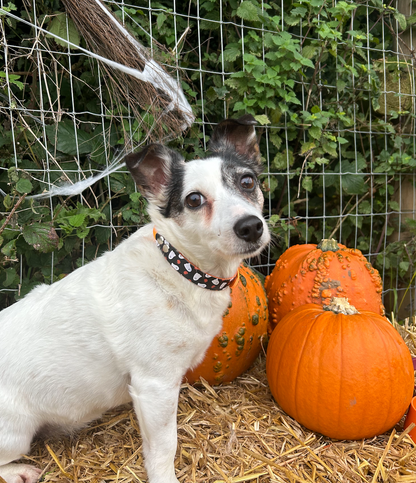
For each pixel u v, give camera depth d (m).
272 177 1.23
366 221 1.37
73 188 1.06
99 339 0.78
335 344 0.86
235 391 0.99
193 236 0.78
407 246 1.33
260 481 0.80
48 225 1.01
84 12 0.98
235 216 0.74
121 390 0.82
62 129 1.07
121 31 1.01
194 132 1.15
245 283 1.01
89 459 0.82
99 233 1.13
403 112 1.30
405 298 1.36
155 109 1.05
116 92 1.07
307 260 1.05
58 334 0.79
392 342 0.88
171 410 0.77
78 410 0.83
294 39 1.18
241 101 1.17
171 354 0.77
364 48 1.26
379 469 0.80
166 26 1.13
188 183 0.79
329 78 1.30
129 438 0.87
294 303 1.04
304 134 1.25
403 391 0.87
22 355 0.79
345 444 0.87
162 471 0.77
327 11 1.20
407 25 1.33
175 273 0.78
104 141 1.08
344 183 1.28
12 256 1.01
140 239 0.82
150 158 0.82
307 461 0.82
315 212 1.38
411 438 0.86
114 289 0.79
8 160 1.04
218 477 0.79
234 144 0.91
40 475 0.81
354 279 1.01
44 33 1.02
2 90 1.04
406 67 1.34
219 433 0.87
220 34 1.18
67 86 1.12
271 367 0.94
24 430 0.80
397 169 1.30
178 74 1.11
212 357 0.96
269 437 0.87
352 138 1.33
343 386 0.84
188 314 0.77
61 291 0.83
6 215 1.01
